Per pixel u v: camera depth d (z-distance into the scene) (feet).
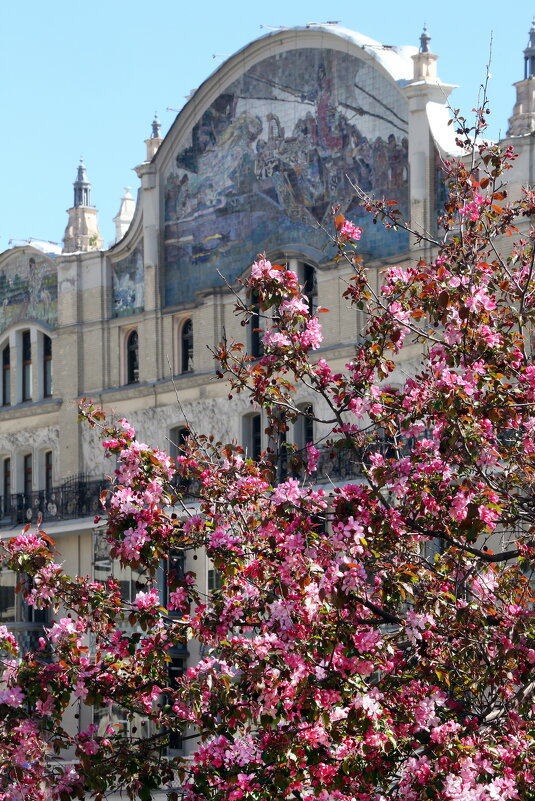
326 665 61.67
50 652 67.15
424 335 67.00
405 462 62.39
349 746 60.08
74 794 62.54
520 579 74.18
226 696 60.59
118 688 65.82
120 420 65.16
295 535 59.41
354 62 161.27
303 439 162.81
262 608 64.03
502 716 62.23
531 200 76.13
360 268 69.87
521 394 65.10
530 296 74.18
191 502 145.59
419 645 62.59
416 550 71.15
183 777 63.36
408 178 155.53
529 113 145.79
